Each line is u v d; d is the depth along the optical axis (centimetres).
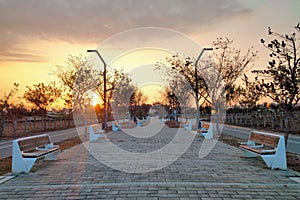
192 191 466
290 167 646
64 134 1838
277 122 2109
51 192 470
